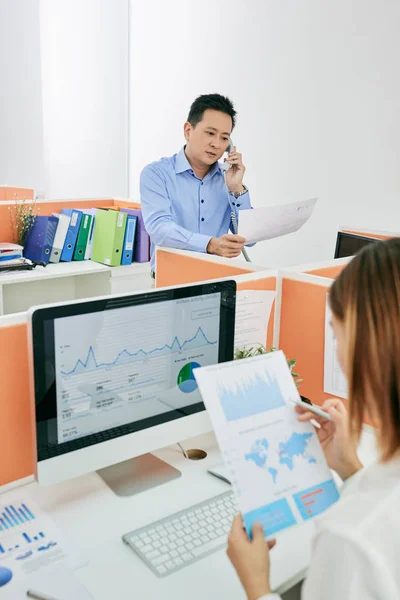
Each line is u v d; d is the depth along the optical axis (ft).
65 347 3.56
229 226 9.27
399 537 2.11
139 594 3.08
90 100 17.62
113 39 17.29
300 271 5.66
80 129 17.74
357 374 2.33
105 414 3.85
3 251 10.94
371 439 4.75
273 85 13.61
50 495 3.97
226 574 3.27
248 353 5.05
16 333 3.82
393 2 11.00
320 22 12.37
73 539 3.51
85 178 18.16
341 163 12.49
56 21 16.81
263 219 6.39
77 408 3.70
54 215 11.94
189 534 3.57
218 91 14.98
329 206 12.89
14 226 11.65
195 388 4.34
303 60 12.85
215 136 8.12
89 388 3.73
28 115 17.01
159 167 8.59
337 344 2.57
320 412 3.22
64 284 12.26
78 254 12.16
